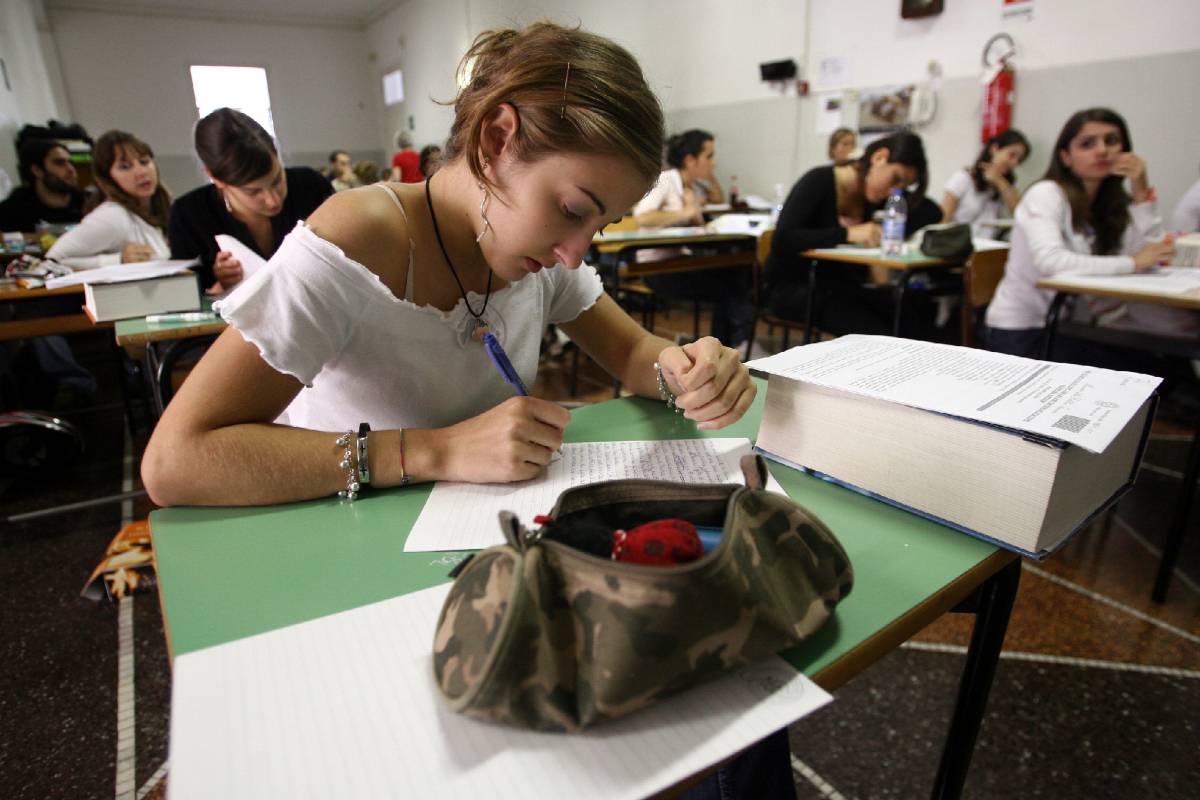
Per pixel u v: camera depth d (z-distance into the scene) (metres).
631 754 0.33
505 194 0.61
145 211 2.67
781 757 0.61
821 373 0.65
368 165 5.98
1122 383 0.58
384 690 0.38
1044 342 1.87
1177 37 3.02
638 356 0.93
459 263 0.79
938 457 0.55
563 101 0.54
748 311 3.17
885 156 2.70
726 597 0.35
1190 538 1.79
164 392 1.60
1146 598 1.55
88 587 1.63
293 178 2.12
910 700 1.26
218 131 1.74
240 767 0.32
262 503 0.62
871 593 0.47
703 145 3.86
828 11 4.38
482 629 0.35
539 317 0.93
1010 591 0.58
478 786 0.31
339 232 0.68
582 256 0.64
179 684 0.38
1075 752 1.13
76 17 8.21
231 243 1.72
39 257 2.77
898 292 2.35
